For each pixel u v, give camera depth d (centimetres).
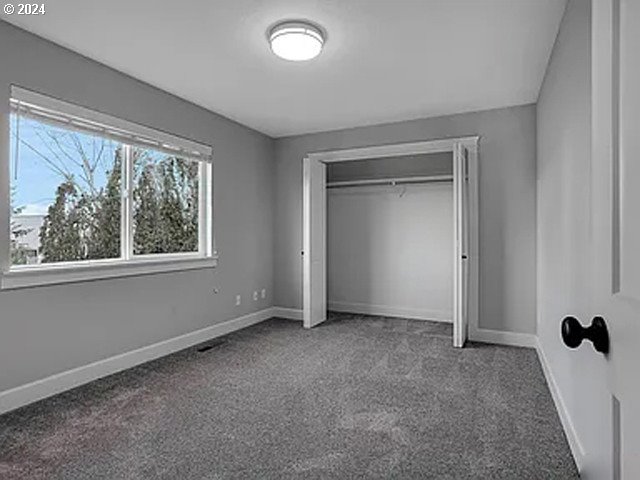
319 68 312
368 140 469
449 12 235
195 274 397
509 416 242
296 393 276
